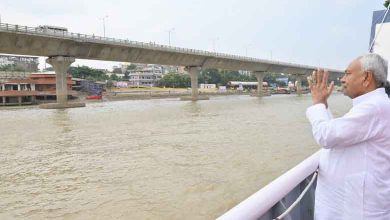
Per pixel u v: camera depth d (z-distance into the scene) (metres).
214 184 10.75
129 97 83.69
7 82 66.69
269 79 164.75
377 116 1.83
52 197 10.14
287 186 2.21
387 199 1.88
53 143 19.58
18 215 8.82
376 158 1.85
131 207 9.05
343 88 2.12
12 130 25.34
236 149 16.33
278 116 33.44
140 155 15.61
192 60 65.50
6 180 12.09
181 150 16.44
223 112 39.06
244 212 1.83
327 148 1.96
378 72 1.93
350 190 1.90
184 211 8.65
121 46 50.41
